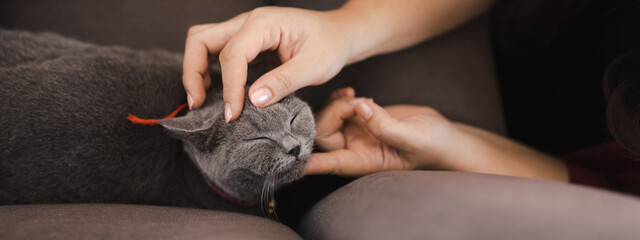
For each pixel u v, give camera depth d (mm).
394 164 523
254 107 487
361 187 377
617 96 482
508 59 787
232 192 522
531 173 563
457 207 304
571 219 269
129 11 643
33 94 468
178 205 517
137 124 493
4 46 521
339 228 351
